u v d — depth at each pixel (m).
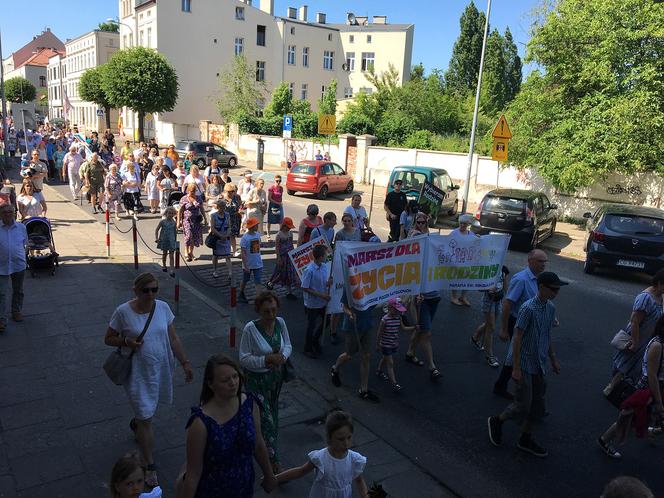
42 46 111.19
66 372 6.52
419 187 19.02
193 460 2.97
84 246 12.97
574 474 5.17
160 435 5.32
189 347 7.46
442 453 5.43
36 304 8.77
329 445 3.55
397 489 4.81
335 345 8.17
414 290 6.91
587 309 10.44
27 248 10.17
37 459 4.82
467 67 56.19
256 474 4.80
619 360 6.24
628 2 16.81
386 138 33.56
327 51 56.75
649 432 5.80
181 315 8.76
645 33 16.45
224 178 16.50
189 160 21.08
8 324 7.91
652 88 16.70
